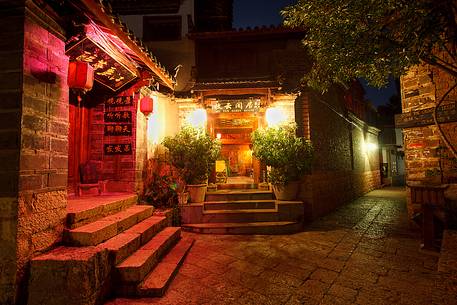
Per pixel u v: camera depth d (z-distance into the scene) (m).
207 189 9.48
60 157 4.19
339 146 12.71
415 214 7.28
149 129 8.36
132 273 4.02
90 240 4.11
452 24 3.94
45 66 3.94
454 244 4.86
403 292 4.07
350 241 6.75
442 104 7.14
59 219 4.12
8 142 3.47
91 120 7.41
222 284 4.41
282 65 10.73
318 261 5.41
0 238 3.35
